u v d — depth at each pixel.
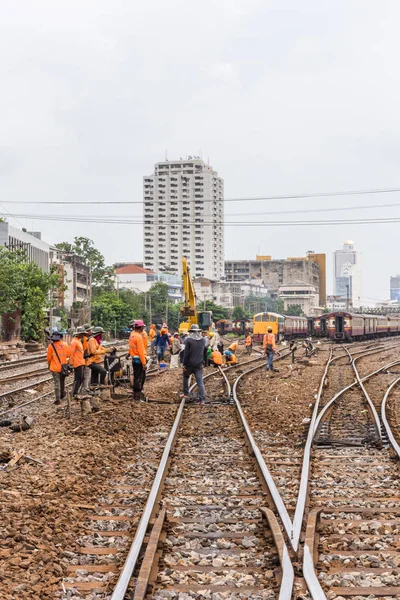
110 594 6.00
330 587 6.11
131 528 7.78
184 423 15.49
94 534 7.64
